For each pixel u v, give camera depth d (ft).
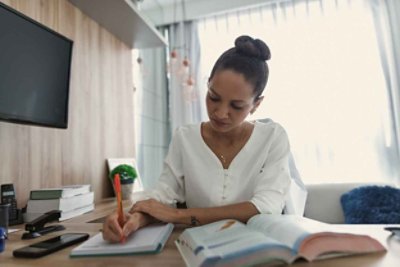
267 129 3.08
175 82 10.24
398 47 8.61
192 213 2.40
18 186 3.83
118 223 2.05
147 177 8.75
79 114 5.21
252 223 2.07
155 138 9.43
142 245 1.76
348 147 8.84
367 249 1.54
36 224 2.60
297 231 1.58
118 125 6.47
